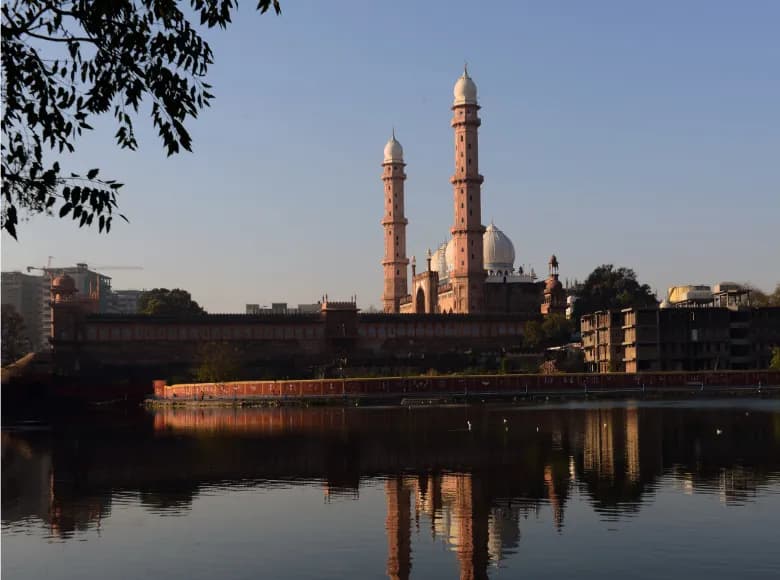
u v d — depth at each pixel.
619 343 174.62
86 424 111.62
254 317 195.38
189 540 39.19
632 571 32.78
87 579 33.66
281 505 46.97
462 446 71.56
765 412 103.38
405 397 146.62
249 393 153.38
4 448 80.56
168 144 23.81
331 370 185.50
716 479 51.75
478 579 32.50
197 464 64.31
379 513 44.34
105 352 186.12
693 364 170.50
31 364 185.00
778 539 36.81
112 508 47.12
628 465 58.34
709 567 33.00
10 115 22.23
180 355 190.12
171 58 23.50
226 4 23.30
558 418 99.06
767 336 172.25
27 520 44.28
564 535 38.44
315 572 33.81
